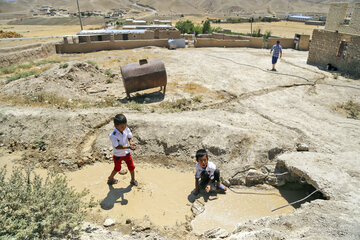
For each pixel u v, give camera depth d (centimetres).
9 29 4916
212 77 1438
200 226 523
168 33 2844
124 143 581
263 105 1057
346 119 938
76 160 723
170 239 477
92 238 454
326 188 539
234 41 2520
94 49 2272
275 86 1281
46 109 900
